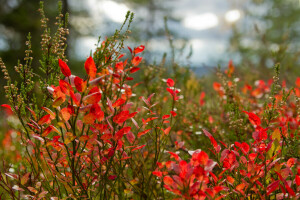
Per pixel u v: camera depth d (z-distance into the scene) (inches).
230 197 35.8
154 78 48.5
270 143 34.5
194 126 48.8
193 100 56.7
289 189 32.8
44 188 38.4
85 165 37.7
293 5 374.6
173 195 41.2
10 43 252.5
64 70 33.3
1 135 50.3
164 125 45.7
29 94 36.6
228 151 34.9
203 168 31.6
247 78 74.4
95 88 33.2
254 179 34.1
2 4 264.2
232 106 43.8
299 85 46.3
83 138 33.9
